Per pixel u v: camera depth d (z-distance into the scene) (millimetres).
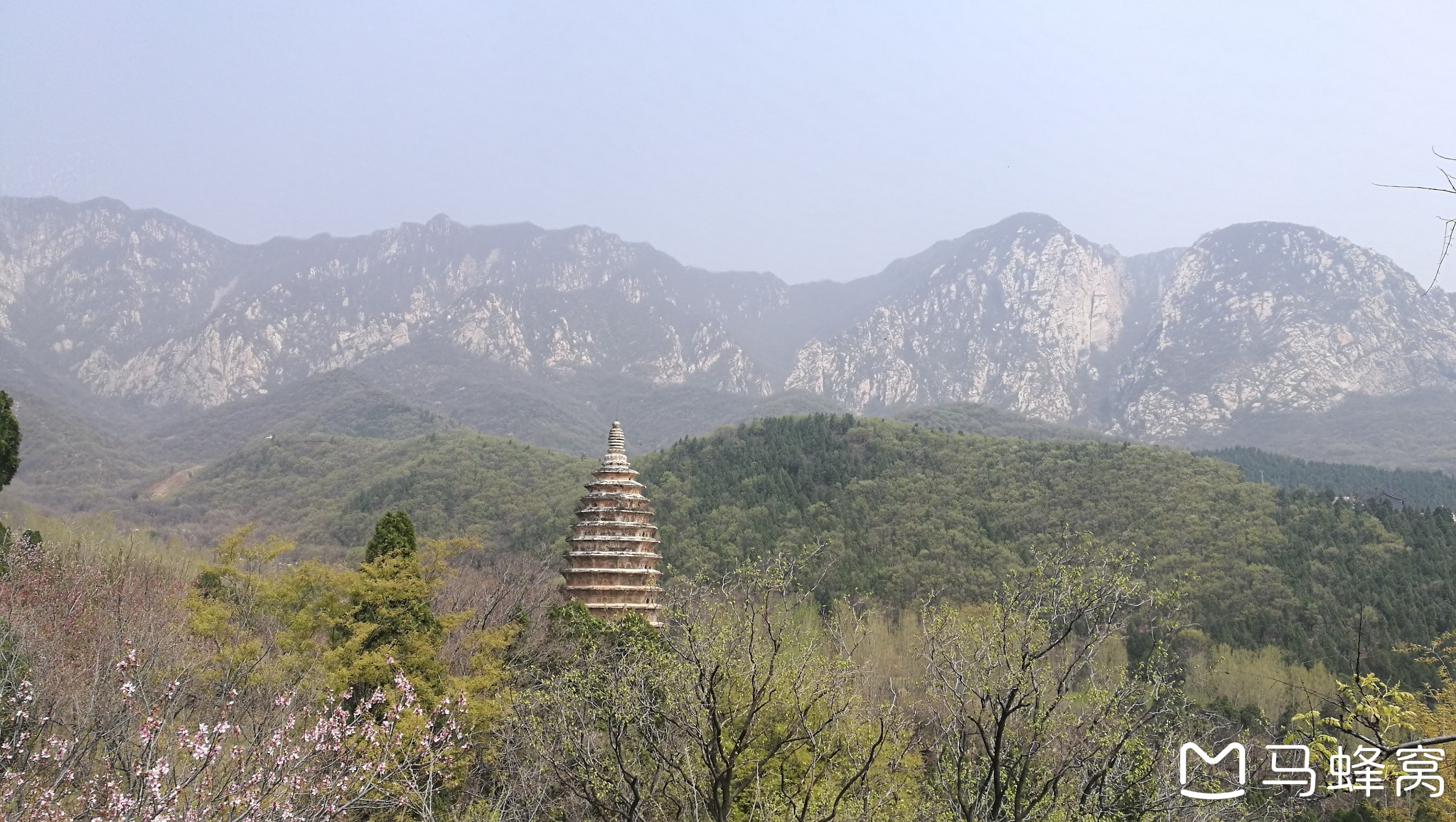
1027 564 110312
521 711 31781
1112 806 23078
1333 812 39312
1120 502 128375
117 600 34812
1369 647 84750
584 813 27469
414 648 38719
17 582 38156
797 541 117188
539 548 112562
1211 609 98125
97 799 20109
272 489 193250
